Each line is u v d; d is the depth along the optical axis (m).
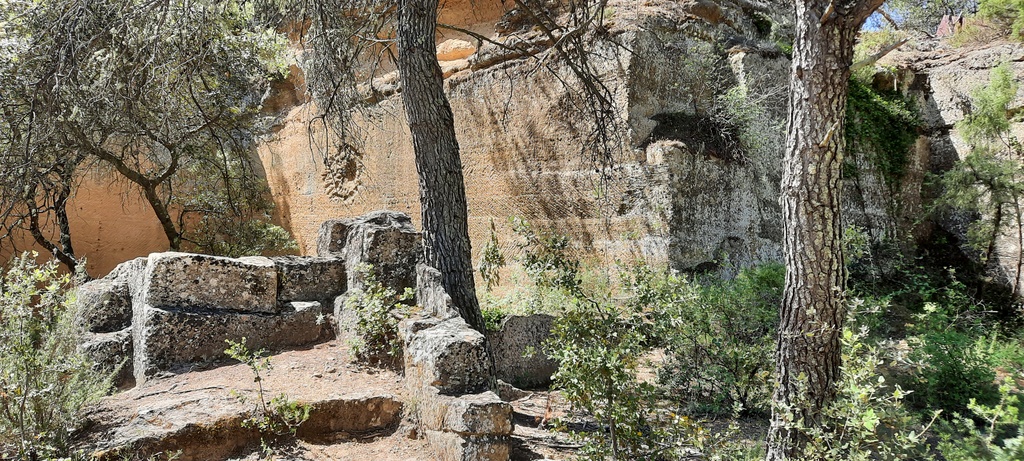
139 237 14.91
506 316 6.95
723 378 5.79
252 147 17.00
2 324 3.92
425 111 6.11
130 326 6.00
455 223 6.10
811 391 3.92
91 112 8.30
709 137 9.85
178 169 13.62
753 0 11.91
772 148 10.55
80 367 4.20
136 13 7.20
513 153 10.88
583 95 9.67
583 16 7.96
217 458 3.86
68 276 4.34
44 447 3.49
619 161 9.40
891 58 14.78
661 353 6.80
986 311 9.37
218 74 11.27
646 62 9.55
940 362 5.90
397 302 5.79
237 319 5.52
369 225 6.23
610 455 3.91
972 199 11.48
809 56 3.88
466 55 12.87
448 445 3.82
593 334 4.92
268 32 10.44
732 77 10.38
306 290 6.23
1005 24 13.77
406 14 6.16
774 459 3.99
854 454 3.48
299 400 4.25
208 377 4.95
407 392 4.59
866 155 12.76
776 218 10.59
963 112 13.75
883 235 12.62
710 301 6.62
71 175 10.88
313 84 8.39
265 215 16.30
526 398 5.98
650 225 8.92
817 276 3.90
